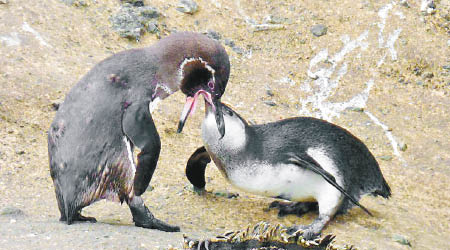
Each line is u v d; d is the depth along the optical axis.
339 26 24.19
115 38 22.06
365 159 16.16
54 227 12.78
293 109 20.89
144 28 22.77
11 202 14.77
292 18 24.52
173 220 14.90
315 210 16.31
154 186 16.62
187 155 18.19
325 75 22.39
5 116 18.08
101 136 13.20
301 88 21.88
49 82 19.36
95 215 14.92
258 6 25.03
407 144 19.77
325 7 25.02
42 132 17.89
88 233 12.38
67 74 19.84
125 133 13.20
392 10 24.72
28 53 20.30
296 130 15.70
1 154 16.69
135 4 23.69
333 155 15.57
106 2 23.44
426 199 17.34
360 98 21.59
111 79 13.46
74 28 21.89
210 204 16.06
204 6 24.55
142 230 13.13
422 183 18.06
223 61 14.10
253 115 20.14
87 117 13.23
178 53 13.84
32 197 15.16
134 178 13.07
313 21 24.39
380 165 18.73
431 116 21.11
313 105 21.20
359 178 16.02
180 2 24.33
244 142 15.06
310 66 22.72
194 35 14.05
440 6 25.06
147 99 13.53
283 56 23.08
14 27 21.11
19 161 16.58
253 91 21.36
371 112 21.08
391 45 23.39
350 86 22.03
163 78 13.93
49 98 18.88
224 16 24.33
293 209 16.11
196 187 16.55
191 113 14.40
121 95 13.38
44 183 15.90
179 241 12.30
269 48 23.36
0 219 13.40
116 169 13.34
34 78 19.39
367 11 24.72
